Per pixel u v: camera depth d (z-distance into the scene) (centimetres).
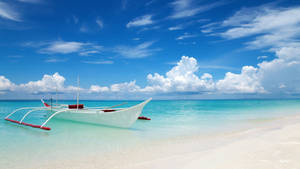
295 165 444
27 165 543
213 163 487
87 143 798
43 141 844
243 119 1535
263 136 806
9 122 1498
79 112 1337
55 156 623
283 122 1274
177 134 957
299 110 2489
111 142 811
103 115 1209
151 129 1113
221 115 1916
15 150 699
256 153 553
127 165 516
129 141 824
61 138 903
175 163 509
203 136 890
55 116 1596
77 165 534
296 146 609
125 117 1110
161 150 665
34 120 1639
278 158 498
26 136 957
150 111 2583
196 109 2944
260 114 1959
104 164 536
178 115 1956
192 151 630
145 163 525
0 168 522
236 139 791
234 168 441
